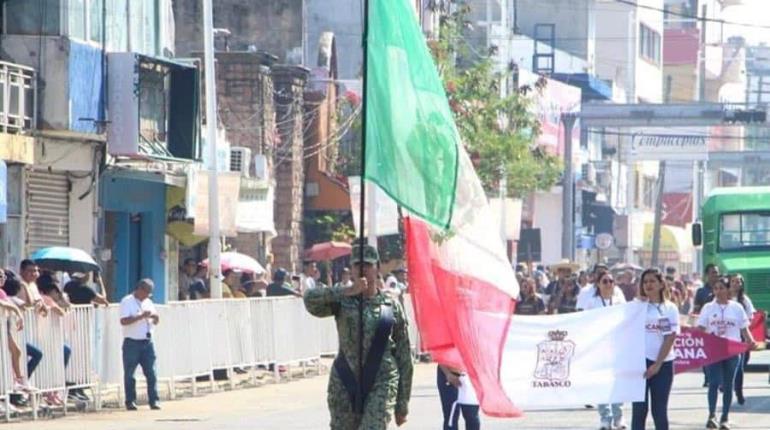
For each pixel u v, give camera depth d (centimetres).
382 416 2542
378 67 2425
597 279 4206
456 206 2484
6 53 5650
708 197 7456
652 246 16638
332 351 6638
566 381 3544
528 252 11112
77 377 4641
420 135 2442
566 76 14800
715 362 4103
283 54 9362
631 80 18000
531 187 10081
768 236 7325
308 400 5122
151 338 4803
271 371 6041
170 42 6831
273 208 8100
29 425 4200
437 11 10294
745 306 4684
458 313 2531
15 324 4288
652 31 19312
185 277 6569
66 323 4575
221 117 8075
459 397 3262
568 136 12825
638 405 3534
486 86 9669
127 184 6556
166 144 6209
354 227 7656
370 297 2584
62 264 4859
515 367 3547
